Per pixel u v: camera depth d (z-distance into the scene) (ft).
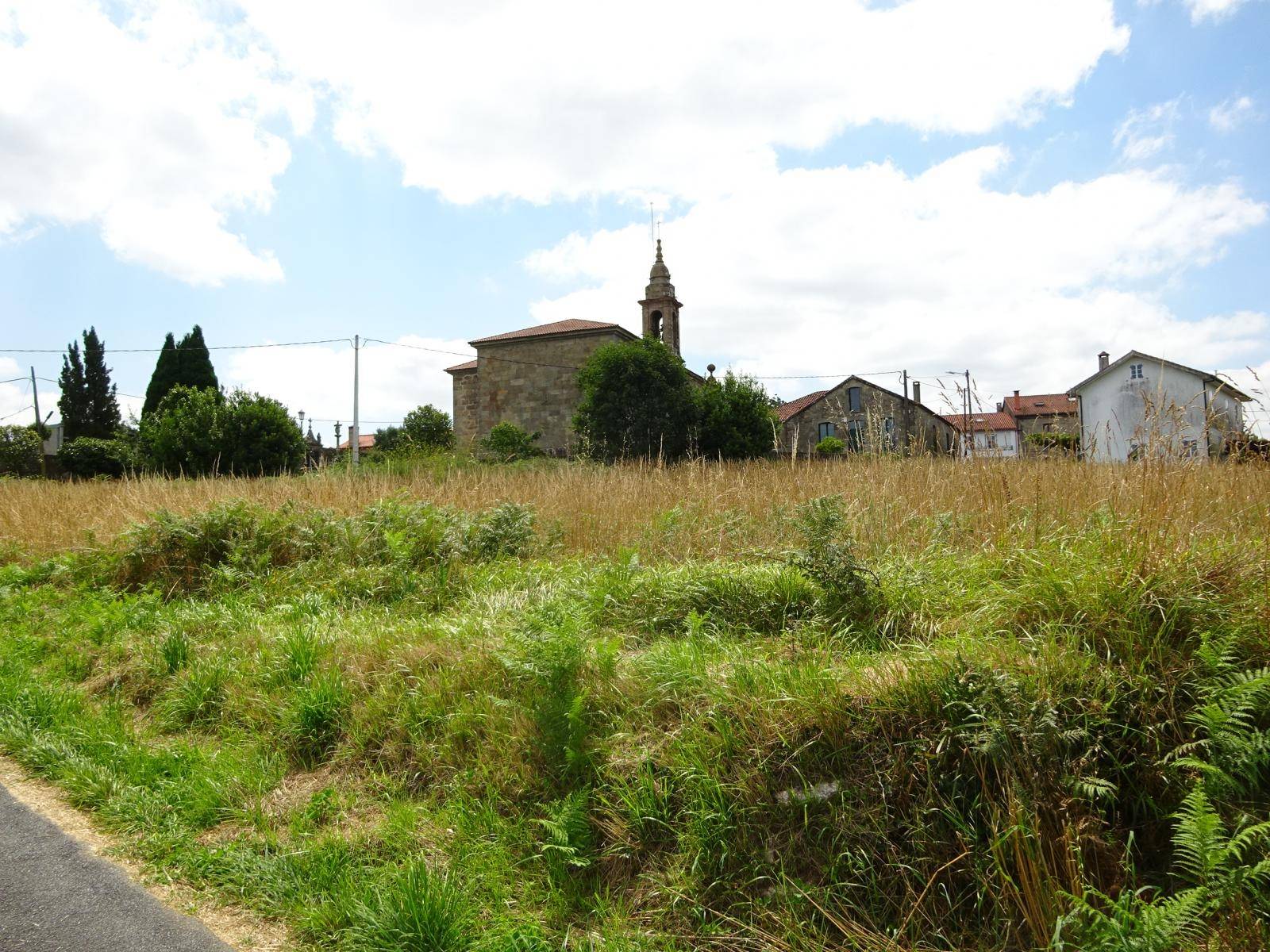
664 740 11.48
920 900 8.76
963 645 11.50
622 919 9.52
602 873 10.37
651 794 10.71
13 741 15.39
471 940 9.29
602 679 13.16
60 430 182.39
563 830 10.41
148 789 13.41
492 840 11.23
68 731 15.74
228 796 13.02
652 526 25.72
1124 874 8.75
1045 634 11.75
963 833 9.11
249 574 25.54
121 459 117.91
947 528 19.83
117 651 20.13
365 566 25.12
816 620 14.62
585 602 17.80
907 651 12.26
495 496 34.83
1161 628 10.91
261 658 17.85
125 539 28.43
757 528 24.30
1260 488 17.44
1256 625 10.65
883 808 9.70
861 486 23.94
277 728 15.24
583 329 140.26
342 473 46.37
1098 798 9.38
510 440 115.14
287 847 11.50
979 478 22.09
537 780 11.93
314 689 15.58
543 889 10.34
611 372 102.89
